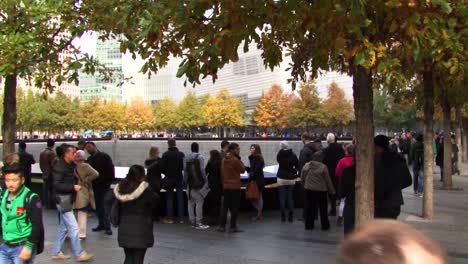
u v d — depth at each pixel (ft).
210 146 117.91
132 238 19.48
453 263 24.21
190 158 35.40
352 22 14.74
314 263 24.84
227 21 15.06
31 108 239.50
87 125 307.78
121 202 19.81
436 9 16.38
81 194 30.25
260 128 321.93
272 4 15.70
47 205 43.50
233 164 33.58
